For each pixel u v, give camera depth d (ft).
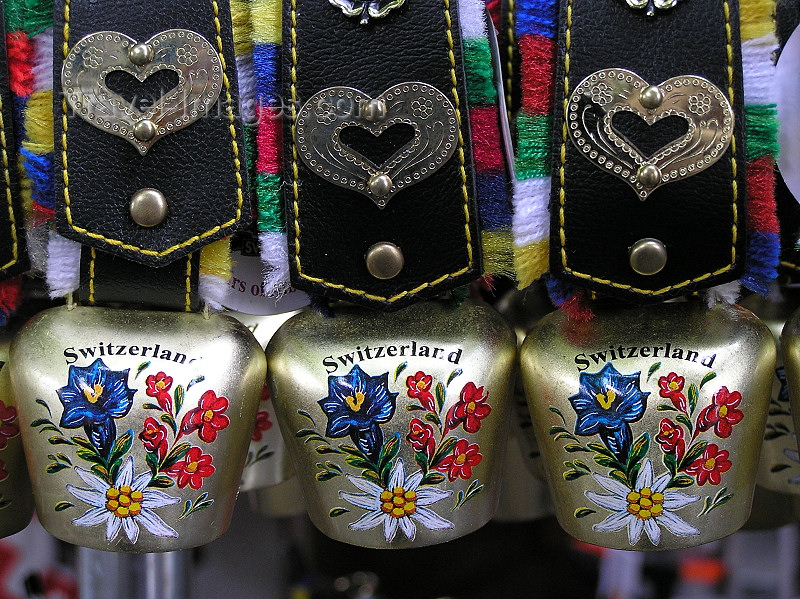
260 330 1.24
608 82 1.07
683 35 1.07
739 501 1.13
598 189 1.08
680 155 1.07
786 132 1.12
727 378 1.10
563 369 1.11
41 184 1.10
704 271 1.09
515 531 1.88
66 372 1.08
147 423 1.07
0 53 1.07
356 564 1.85
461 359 1.11
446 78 1.07
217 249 1.10
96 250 1.09
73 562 1.77
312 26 1.07
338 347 1.11
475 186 1.10
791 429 1.26
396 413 1.10
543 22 1.10
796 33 1.11
